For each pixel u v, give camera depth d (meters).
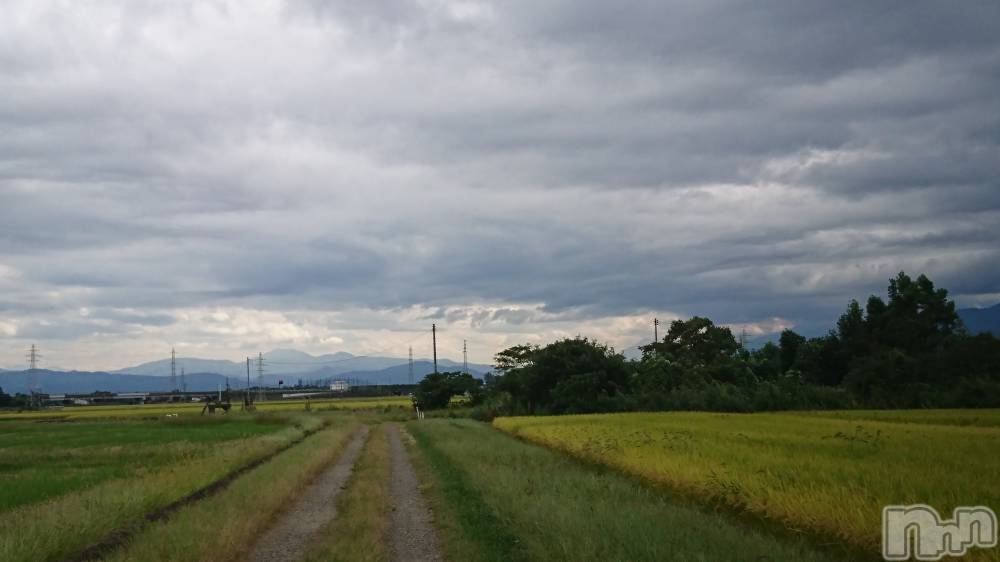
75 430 53.56
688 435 27.08
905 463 16.45
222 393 139.38
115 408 117.25
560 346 71.00
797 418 41.62
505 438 35.88
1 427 58.81
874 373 59.03
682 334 90.06
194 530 11.90
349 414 83.44
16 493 17.94
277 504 16.14
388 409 92.31
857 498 11.67
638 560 9.52
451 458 25.94
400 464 27.62
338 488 20.36
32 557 10.41
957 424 34.22
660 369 71.56
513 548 11.39
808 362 78.69
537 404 70.31
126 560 10.47
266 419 62.66
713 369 76.31
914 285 73.50
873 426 31.39
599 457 22.30
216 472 20.95
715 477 14.79
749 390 63.28
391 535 13.42
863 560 10.56
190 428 53.59
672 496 16.33
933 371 58.44
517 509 13.66
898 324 71.81
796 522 11.85
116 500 14.20
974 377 54.97
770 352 89.12
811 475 14.64
